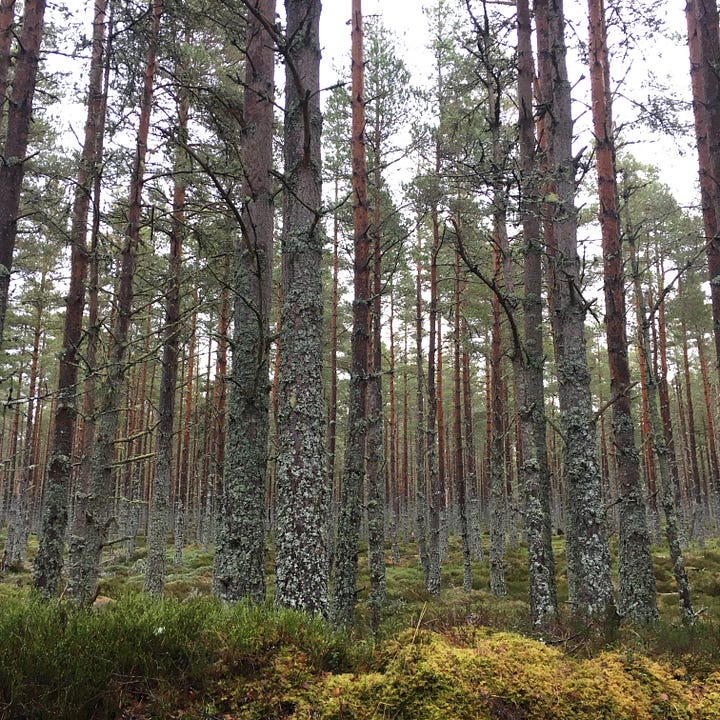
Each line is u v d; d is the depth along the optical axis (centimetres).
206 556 2136
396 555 2223
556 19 909
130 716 331
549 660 388
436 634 416
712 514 3422
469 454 2280
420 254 1767
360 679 358
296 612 441
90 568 778
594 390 3372
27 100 775
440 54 1566
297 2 642
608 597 691
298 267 595
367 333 920
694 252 1836
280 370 589
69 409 912
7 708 318
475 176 720
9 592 816
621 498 818
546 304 1280
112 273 1055
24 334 2386
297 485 543
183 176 1082
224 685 354
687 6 1149
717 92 627
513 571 1825
